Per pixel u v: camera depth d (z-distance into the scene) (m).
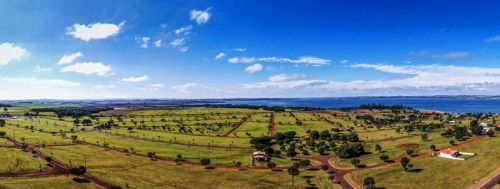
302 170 182.62
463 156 190.88
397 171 170.62
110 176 165.88
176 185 154.75
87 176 165.12
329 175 167.00
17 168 174.50
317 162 199.50
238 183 158.50
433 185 146.50
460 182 147.75
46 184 148.75
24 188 141.50
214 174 175.00
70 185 149.50
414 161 186.25
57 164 188.12
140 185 153.12
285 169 185.00
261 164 196.50
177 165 194.38
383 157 193.62
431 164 178.25
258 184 156.75
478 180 148.88
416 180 154.50
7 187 141.38
